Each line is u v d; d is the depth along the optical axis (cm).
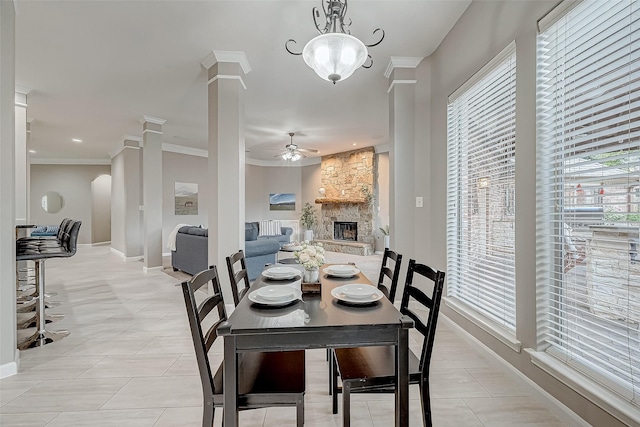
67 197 970
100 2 251
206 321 320
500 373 218
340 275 204
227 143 338
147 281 493
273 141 742
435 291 144
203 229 531
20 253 268
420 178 342
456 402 185
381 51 327
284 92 436
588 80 161
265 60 348
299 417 127
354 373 141
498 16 224
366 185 803
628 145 142
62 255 273
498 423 167
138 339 276
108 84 409
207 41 310
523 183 200
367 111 519
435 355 245
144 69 368
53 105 488
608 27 148
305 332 123
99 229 1002
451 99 293
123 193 720
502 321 229
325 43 189
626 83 141
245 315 134
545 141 187
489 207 246
